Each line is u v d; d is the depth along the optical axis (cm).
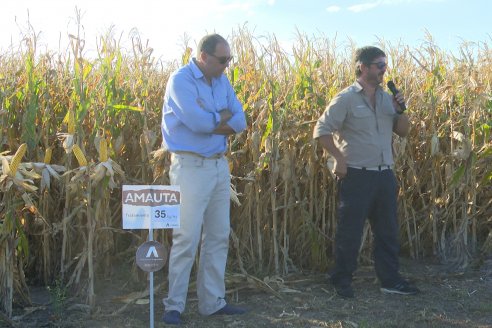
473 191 616
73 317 454
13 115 524
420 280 559
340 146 494
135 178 559
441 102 626
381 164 488
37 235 537
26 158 512
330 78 627
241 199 570
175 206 408
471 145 584
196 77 411
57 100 549
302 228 590
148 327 433
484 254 636
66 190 492
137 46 573
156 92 571
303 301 496
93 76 536
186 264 430
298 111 581
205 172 421
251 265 562
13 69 574
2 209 462
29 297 481
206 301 453
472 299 504
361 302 496
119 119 540
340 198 499
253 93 566
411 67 670
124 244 588
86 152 511
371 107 481
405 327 437
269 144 536
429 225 646
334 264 543
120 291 519
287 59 602
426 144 631
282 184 585
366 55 476
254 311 470
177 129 418
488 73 698
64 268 498
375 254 519
